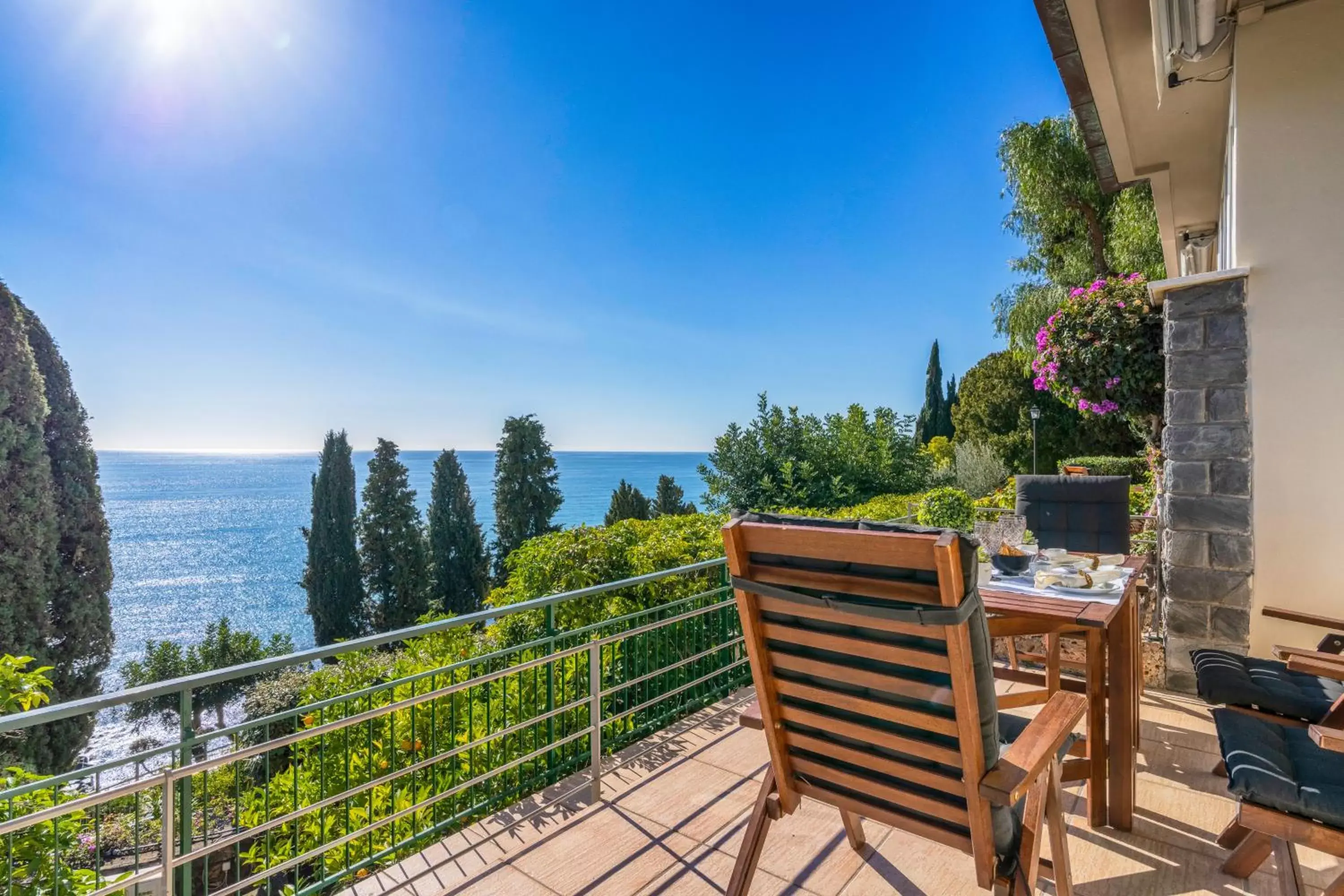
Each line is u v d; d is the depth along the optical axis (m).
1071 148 10.32
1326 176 2.76
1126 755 2.06
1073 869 1.90
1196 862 1.92
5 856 1.96
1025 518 2.88
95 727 9.51
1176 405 3.07
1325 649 2.32
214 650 16.31
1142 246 9.27
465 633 4.10
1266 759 1.59
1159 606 3.78
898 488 10.15
